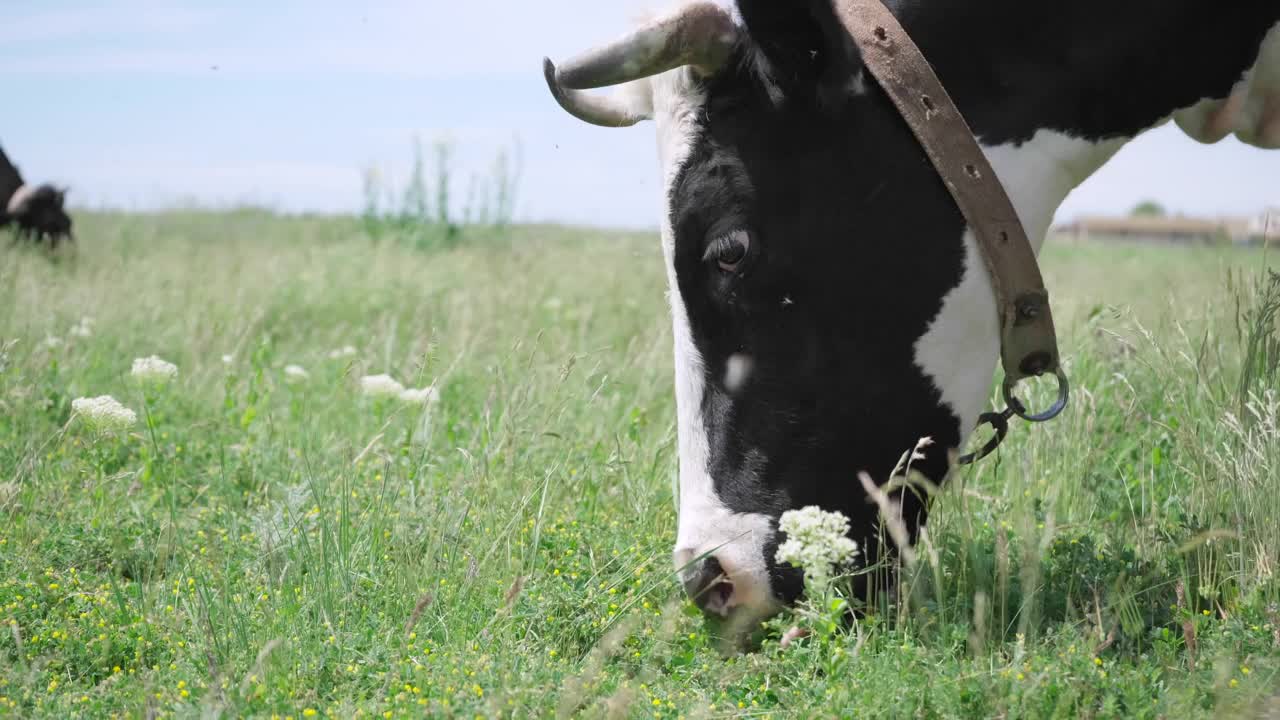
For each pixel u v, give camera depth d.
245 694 1.65
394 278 4.98
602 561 2.03
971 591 1.89
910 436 1.82
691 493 1.84
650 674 1.74
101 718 1.65
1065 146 1.84
